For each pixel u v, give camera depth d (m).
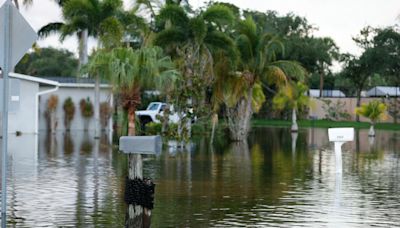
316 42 66.75
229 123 33.00
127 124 24.39
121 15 33.25
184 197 13.41
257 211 11.90
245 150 26.05
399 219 11.26
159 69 24.08
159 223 10.70
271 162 21.00
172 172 17.77
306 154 24.36
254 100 39.31
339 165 17.58
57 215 11.29
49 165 19.19
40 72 74.31
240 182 15.81
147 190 8.73
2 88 9.37
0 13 9.05
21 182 15.40
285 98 42.50
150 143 8.56
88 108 40.41
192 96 26.41
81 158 21.48
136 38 35.56
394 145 30.48
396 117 59.19
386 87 70.19
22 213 11.45
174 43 29.70
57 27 37.91
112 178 16.27
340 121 61.72
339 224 10.80
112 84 22.47
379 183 15.91
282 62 33.59
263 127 50.06
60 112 40.28
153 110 39.56
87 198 13.11
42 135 34.81
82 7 32.34
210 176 16.95
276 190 14.55
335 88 84.00
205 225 10.58
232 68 31.64
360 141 33.81
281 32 67.56
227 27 34.12
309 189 14.75
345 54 65.31
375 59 62.88
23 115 34.59
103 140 31.06
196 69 29.25
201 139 33.31
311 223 10.85
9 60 9.05
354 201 13.09
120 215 11.30
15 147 25.84
